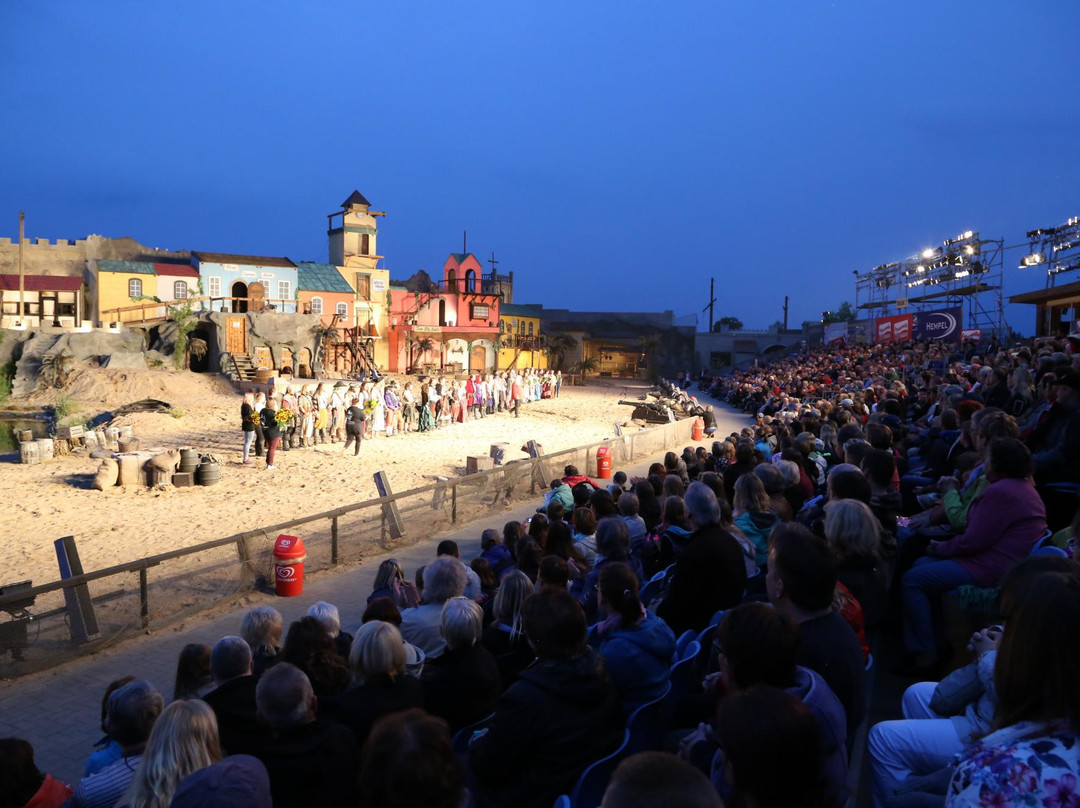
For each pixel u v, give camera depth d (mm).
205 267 50250
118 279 47406
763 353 81438
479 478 15648
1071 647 1906
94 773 4180
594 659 3799
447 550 8359
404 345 59469
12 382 38000
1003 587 2398
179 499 17328
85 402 35250
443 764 2195
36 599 9969
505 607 5645
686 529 7227
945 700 3488
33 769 3881
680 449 27422
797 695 2855
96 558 12703
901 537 6445
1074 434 6859
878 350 44938
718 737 2047
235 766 2654
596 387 69438
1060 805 1819
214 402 36312
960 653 5133
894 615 6312
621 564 4617
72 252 51281
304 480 19859
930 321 44469
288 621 9758
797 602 3496
